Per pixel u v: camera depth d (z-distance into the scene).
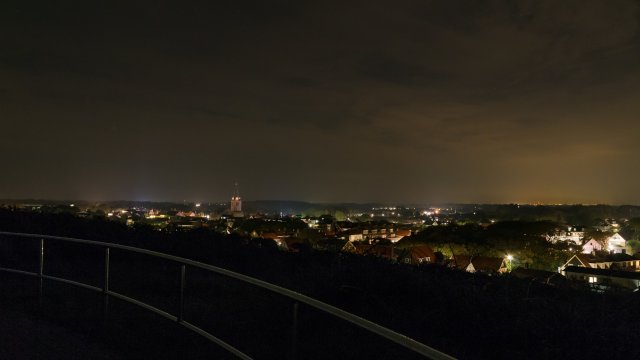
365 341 6.85
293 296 3.46
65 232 16.50
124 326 7.23
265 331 7.50
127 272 12.71
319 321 7.45
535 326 7.36
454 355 6.87
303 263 15.94
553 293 10.86
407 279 9.16
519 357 6.73
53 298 8.62
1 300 8.37
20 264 12.77
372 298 8.76
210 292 10.70
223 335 7.41
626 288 11.39
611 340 7.03
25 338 6.34
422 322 7.89
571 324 7.37
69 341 6.35
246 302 9.52
